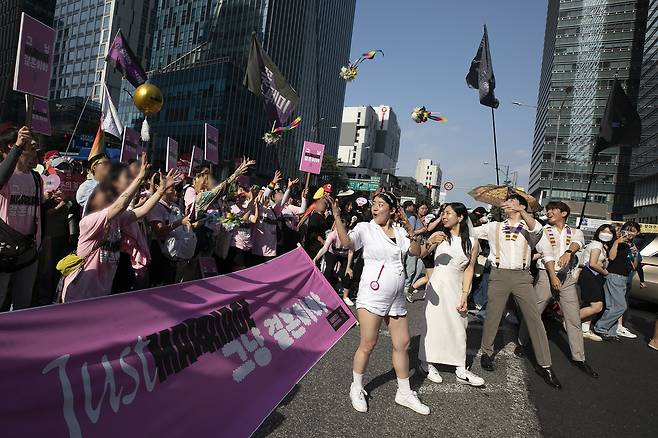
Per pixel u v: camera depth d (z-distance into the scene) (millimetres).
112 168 3338
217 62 58562
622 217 77062
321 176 70562
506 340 6480
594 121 77938
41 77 5145
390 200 3748
